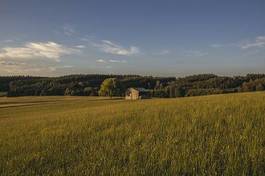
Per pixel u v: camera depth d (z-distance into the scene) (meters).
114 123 16.48
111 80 133.88
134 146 9.99
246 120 12.05
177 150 8.71
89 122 18.62
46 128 18.97
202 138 9.79
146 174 7.12
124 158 8.59
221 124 12.01
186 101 27.69
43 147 11.94
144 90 123.94
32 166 8.99
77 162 8.90
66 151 10.60
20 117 40.16
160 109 20.91
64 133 15.08
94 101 86.38
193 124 12.48
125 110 24.69
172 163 7.49
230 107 16.78
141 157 8.52
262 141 8.59
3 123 30.77
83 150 10.36
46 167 8.65
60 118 26.00
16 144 13.79
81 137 13.18
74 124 18.89
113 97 127.81
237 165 6.88
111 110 27.12
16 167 9.05
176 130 11.73
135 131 12.82
